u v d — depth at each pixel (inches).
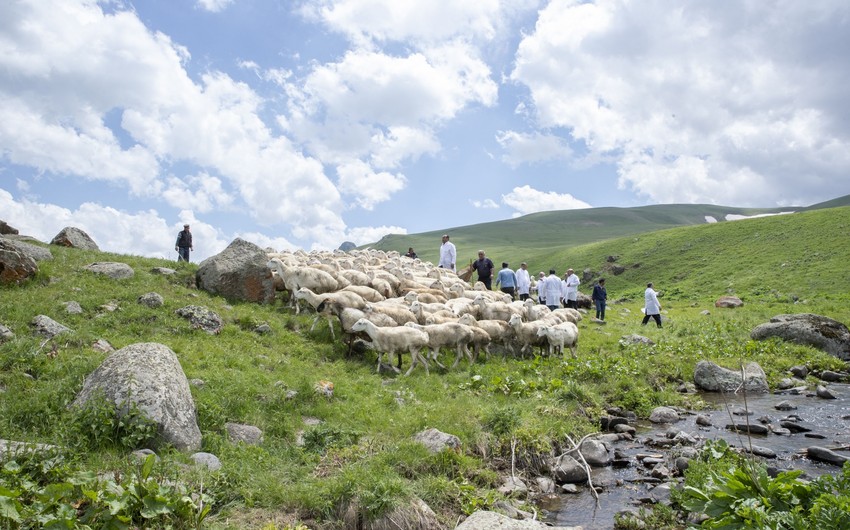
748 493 231.9
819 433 460.8
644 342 797.2
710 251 2464.3
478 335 627.2
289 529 257.4
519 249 6127.0
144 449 301.1
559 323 752.3
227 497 279.7
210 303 634.2
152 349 350.6
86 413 307.0
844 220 2218.3
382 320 613.9
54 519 210.1
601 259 3024.1
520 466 385.1
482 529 255.4
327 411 412.5
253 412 387.9
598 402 528.1
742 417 519.2
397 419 408.2
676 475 376.8
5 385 362.9
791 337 838.5
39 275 588.4
